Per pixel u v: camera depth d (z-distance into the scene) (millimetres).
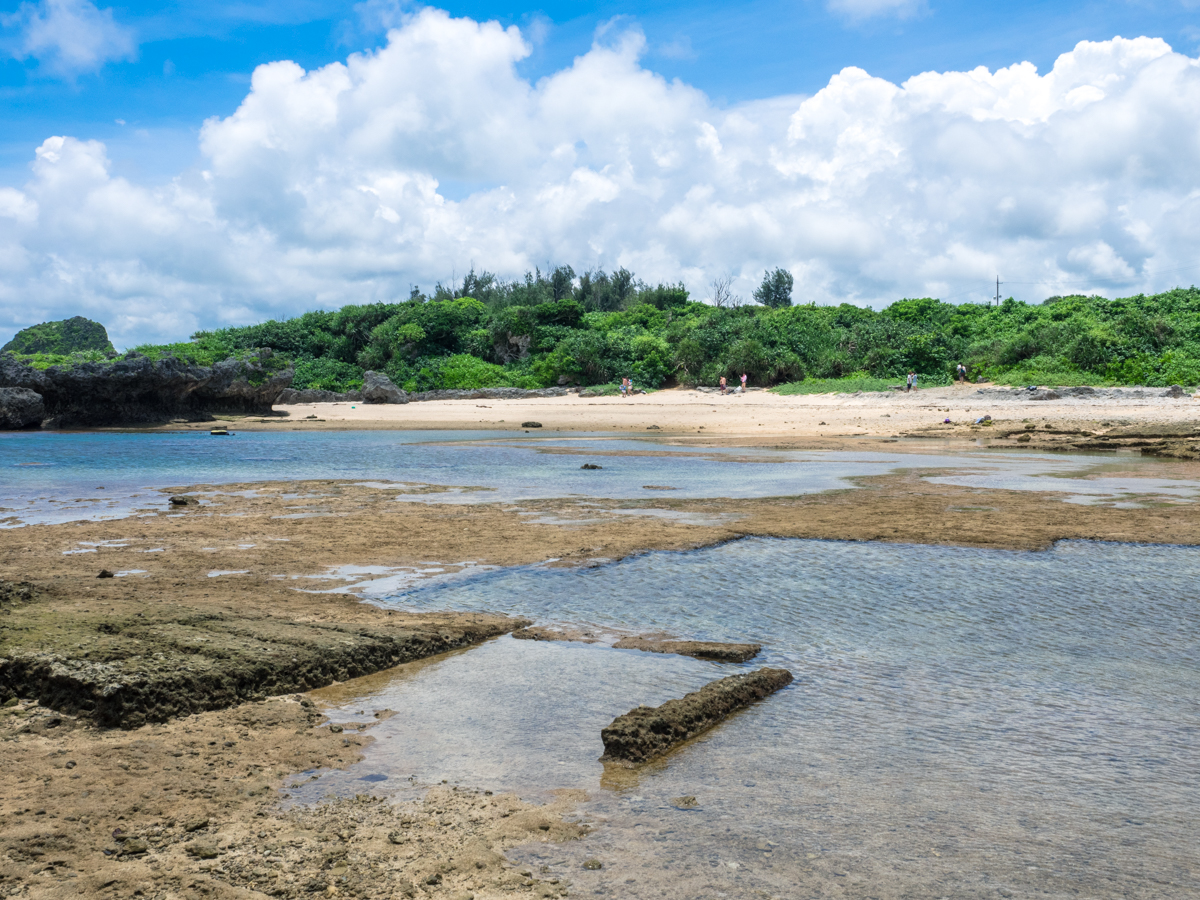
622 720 4312
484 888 2969
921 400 40188
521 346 63844
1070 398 37250
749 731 4465
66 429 37000
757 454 22531
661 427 35969
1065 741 4285
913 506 12383
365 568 8398
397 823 3453
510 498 13820
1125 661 5504
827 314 59281
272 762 4043
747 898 2912
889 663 5523
